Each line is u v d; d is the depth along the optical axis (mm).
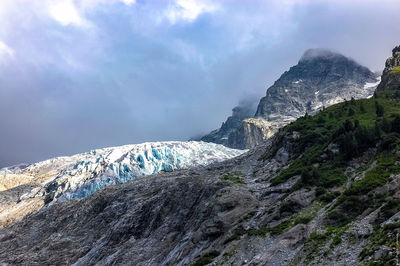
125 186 184750
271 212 87125
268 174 121812
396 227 51656
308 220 72750
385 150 85125
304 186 90062
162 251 112375
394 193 64938
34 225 187625
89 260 133000
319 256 58812
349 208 68688
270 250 68812
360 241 56031
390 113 123438
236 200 102062
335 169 93500
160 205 140000
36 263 144875
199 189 132250
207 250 88062
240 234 85000
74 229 166750
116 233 138875
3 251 168625
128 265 113750
